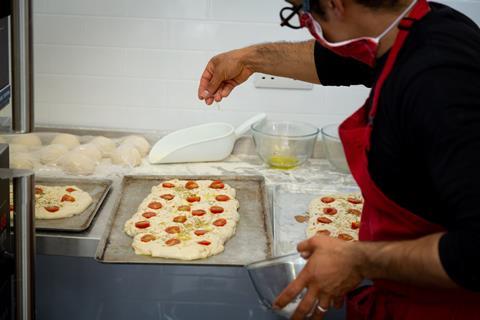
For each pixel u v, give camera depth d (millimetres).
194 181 2404
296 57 1903
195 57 2625
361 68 1820
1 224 1641
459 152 1130
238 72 1998
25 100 1491
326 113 2693
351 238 2084
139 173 2492
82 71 2645
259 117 2631
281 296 1345
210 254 1962
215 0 2547
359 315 1618
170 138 2604
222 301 2434
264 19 2576
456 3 2543
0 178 1539
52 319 2375
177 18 2570
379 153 1310
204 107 2697
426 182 1287
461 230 1137
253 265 1457
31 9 1467
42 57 2623
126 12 2564
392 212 1377
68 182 2367
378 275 1258
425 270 1182
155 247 1953
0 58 1494
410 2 1294
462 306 1432
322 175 2533
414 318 1472
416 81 1198
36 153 2523
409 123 1213
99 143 2592
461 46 1229
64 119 2709
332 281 1290
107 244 1998
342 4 1260
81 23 2580
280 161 2549
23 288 1614
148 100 2686
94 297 2439
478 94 1160
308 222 2193
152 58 2625
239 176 2447
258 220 2201
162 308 2398
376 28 1292
